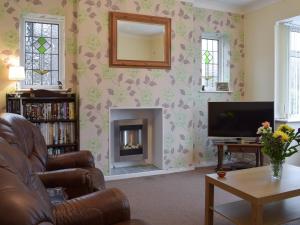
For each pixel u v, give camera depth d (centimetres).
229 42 484
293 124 423
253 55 475
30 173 138
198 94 464
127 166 444
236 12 484
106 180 388
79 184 201
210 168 452
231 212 223
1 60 353
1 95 354
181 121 433
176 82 427
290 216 212
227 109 423
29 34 379
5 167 101
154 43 409
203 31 462
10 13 356
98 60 381
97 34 379
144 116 448
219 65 493
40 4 368
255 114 414
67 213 143
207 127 458
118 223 148
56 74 392
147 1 403
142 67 405
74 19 382
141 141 448
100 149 386
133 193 330
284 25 441
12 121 217
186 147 439
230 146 406
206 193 236
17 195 83
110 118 400
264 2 446
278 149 228
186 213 271
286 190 202
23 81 374
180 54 427
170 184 366
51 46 389
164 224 247
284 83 446
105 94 386
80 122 374
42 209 87
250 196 193
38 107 352
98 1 378
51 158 259
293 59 454
